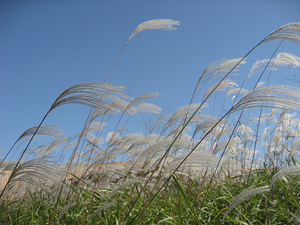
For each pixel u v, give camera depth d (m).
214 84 3.67
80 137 3.12
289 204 3.24
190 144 3.58
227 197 3.22
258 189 1.87
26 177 2.40
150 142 4.12
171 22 3.12
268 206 3.26
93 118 3.55
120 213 2.92
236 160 4.94
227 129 3.85
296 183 3.58
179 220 1.78
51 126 2.60
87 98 2.31
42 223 3.09
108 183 3.72
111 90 2.22
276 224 2.93
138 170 3.44
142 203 3.17
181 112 3.49
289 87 2.03
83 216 3.19
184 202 3.13
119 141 4.15
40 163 2.40
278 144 4.71
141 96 3.51
